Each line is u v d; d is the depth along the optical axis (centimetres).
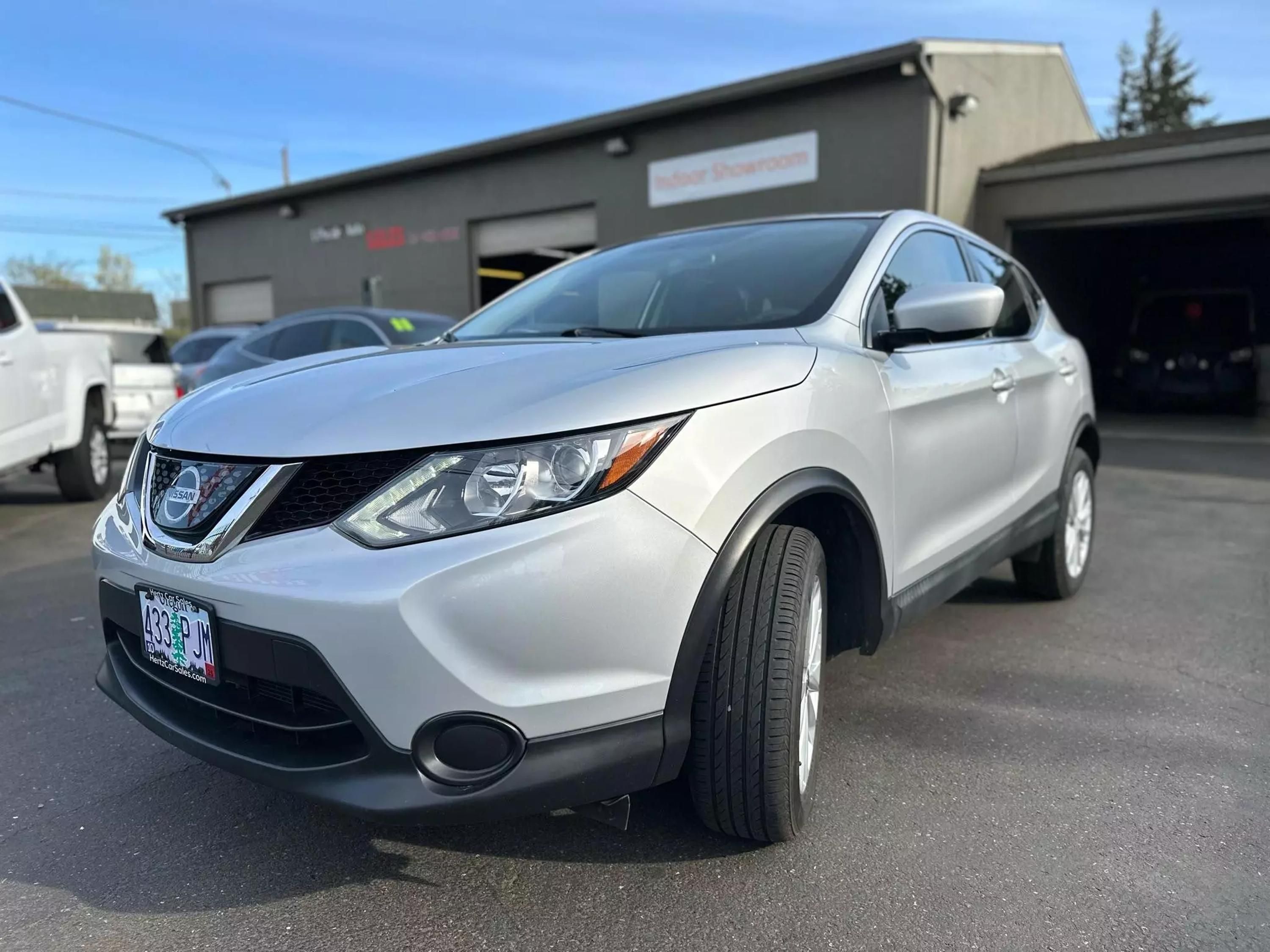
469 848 235
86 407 757
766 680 208
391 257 1866
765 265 308
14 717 321
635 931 202
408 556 178
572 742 185
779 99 1303
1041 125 1502
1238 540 586
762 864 226
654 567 189
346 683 180
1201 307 1417
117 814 255
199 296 2316
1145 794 260
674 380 202
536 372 206
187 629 202
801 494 218
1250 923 203
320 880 223
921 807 253
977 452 322
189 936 202
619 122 1437
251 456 195
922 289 274
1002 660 366
